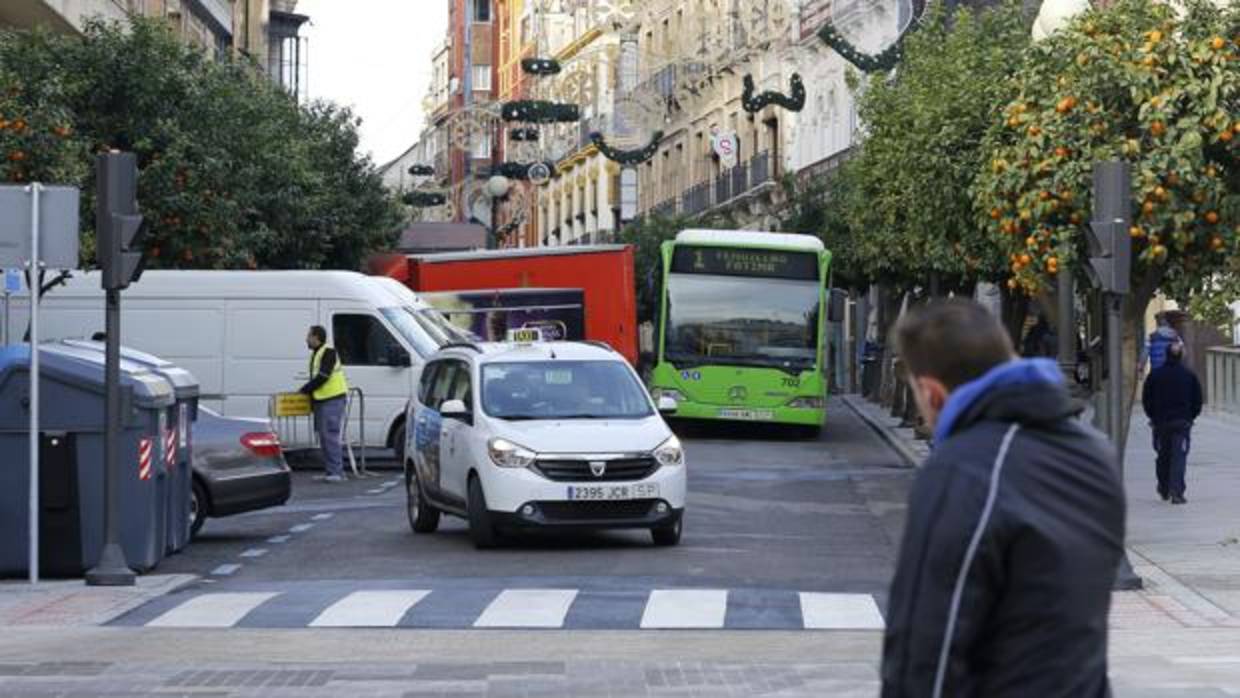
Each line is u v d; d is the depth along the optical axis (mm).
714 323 47781
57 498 21234
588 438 23812
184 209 46094
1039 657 4832
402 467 39219
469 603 18922
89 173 41938
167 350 38688
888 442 46594
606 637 16797
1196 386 29562
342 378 35812
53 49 45875
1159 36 24172
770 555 23609
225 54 60969
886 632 4992
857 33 77125
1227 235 24266
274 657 15633
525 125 98875
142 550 21562
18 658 15578
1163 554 23047
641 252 89250
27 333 38344
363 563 23016
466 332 42406
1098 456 5004
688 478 35562
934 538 4879
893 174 44312
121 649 16125
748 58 91062
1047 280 28422
